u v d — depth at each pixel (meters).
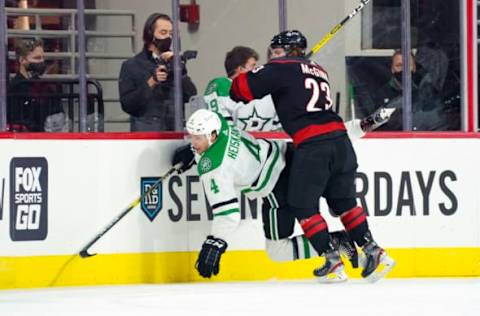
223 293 18.30
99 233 19.77
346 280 19.89
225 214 19.23
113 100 20.66
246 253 20.69
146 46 20.77
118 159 20.09
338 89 21.52
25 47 20.19
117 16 20.66
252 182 19.70
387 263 19.33
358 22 21.47
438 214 21.38
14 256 19.59
